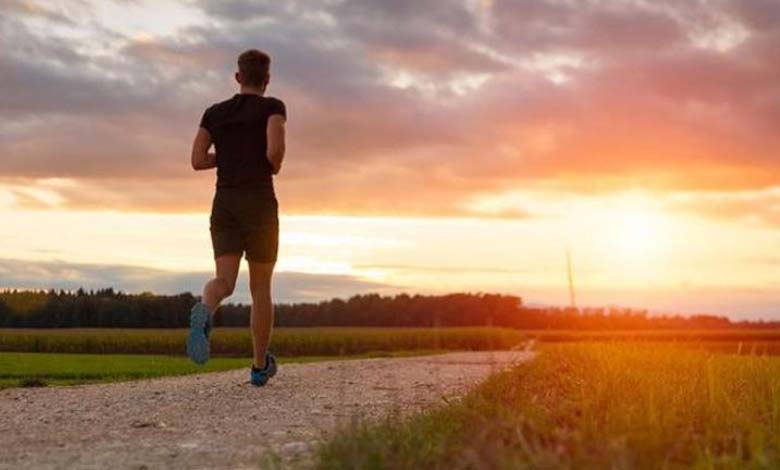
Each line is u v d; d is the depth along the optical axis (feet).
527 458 12.50
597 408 17.65
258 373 28.53
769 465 12.76
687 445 14.38
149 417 21.45
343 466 13.07
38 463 15.43
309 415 21.66
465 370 36.35
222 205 27.71
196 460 15.55
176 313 157.69
